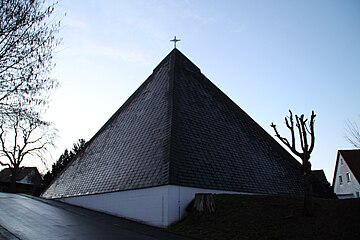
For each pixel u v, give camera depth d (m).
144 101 25.98
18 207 20.42
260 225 13.98
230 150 22.31
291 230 13.24
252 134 26.47
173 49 27.98
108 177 21.98
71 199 24.70
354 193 44.22
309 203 14.30
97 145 28.48
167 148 18.61
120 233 13.86
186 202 16.97
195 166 18.67
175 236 14.09
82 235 12.62
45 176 46.97
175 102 21.98
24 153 44.06
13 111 11.86
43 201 25.75
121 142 24.30
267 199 16.50
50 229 13.47
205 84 27.33
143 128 22.75
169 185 16.55
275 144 27.75
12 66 11.06
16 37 10.92
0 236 11.62
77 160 30.38
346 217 13.56
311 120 15.19
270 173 23.66
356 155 46.72
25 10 10.90
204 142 20.92
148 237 13.39
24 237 11.68
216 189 18.48
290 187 24.05
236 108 27.83
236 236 13.41
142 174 18.77
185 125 20.94
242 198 16.83
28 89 11.62
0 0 10.52
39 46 11.44
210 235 13.94
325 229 12.97
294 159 27.80
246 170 21.80
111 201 20.09
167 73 25.84
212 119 23.75
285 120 15.70
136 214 17.94
